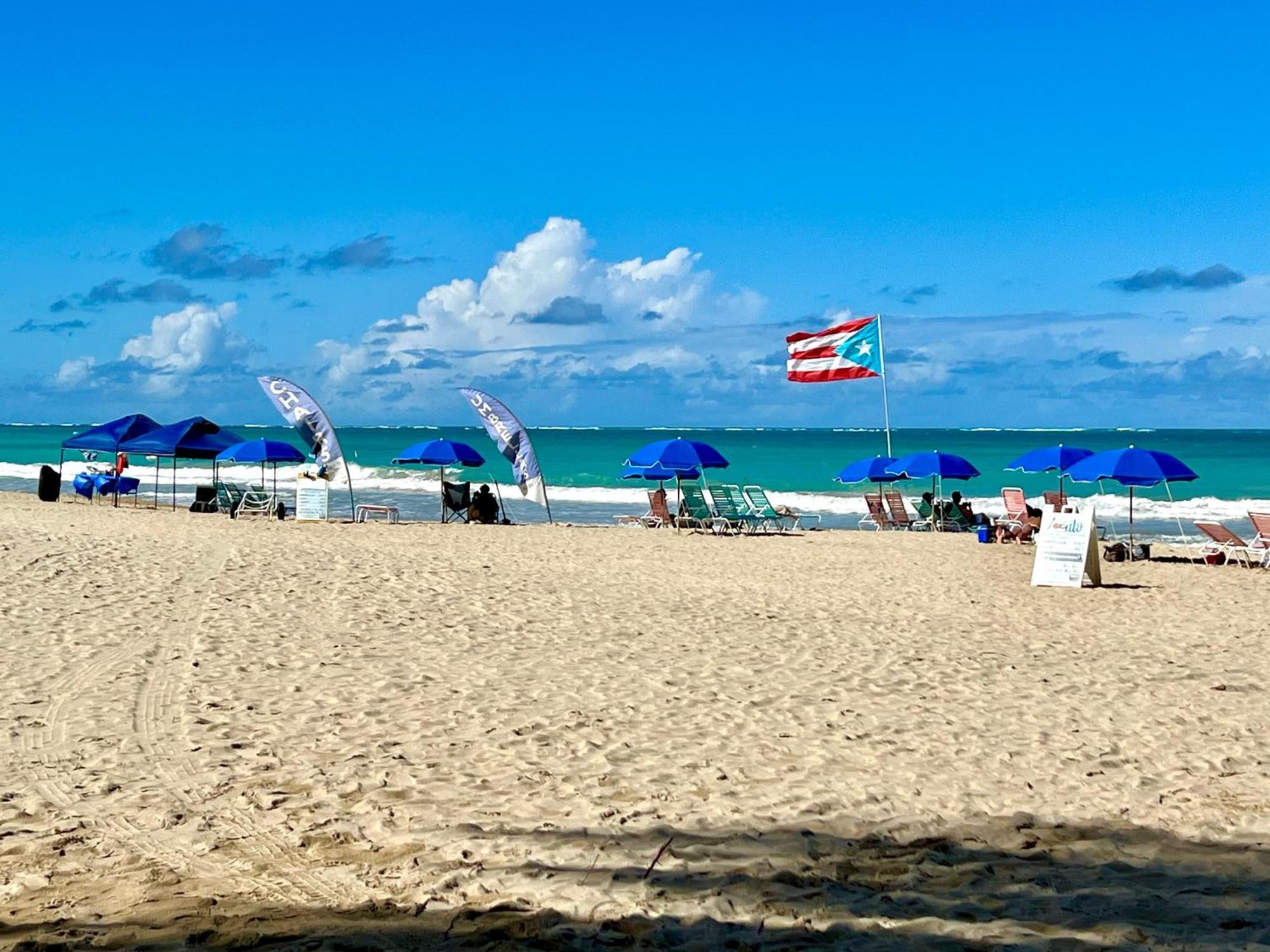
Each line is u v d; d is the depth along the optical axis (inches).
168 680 320.2
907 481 1813.5
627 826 206.5
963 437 6294.3
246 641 377.7
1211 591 566.3
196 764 242.4
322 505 954.1
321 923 162.7
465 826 205.3
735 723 285.4
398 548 687.1
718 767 245.9
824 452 3526.1
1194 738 275.6
